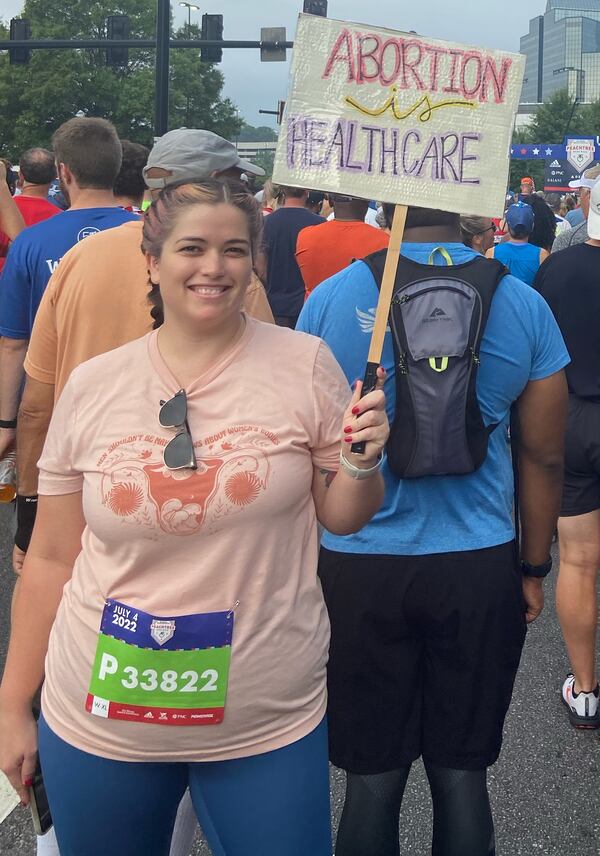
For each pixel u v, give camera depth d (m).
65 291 2.52
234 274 1.68
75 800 1.76
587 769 3.14
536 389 2.11
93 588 1.74
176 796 1.82
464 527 2.07
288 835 1.72
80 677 1.73
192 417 1.70
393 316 2.01
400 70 1.82
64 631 1.78
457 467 2.00
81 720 1.73
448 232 2.10
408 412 2.00
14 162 46.66
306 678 1.75
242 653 1.68
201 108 50.50
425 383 1.98
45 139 46.59
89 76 46.62
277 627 1.70
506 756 3.21
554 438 2.17
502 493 2.11
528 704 3.56
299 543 1.75
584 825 2.85
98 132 3.11
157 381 1.72
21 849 2.75
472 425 2.00
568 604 3.32
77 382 1.77
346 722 2.12
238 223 1.69
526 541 2.30
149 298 2.04
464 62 1.82
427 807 2.91
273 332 1.78
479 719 2.10
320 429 1.74
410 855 2.71
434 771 2.15
